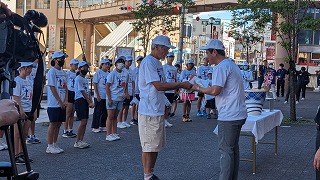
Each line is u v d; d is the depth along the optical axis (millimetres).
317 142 5082
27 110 8445
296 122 15156
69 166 8125
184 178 7391
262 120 7711
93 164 8336
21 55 2549
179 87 6480
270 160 9023
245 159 8195
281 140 11539
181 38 23750
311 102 24828
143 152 6793
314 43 38812
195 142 11016
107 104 10914
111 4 42688
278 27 15836
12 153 2330
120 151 9680
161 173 7707
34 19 2773
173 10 23891
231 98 6156
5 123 2127
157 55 6746
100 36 59500
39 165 8125
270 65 29656
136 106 14305
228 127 6160
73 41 52438
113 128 11117
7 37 2377
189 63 15828
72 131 11500
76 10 49781
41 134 11688
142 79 6742
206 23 27078
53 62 9234
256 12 15531
